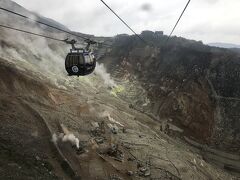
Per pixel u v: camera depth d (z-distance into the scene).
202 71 72.38
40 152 28.27
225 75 70.25
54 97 43.81
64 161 28.36
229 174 48.75
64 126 36.22
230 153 56.91
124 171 31.23
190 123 64.31
